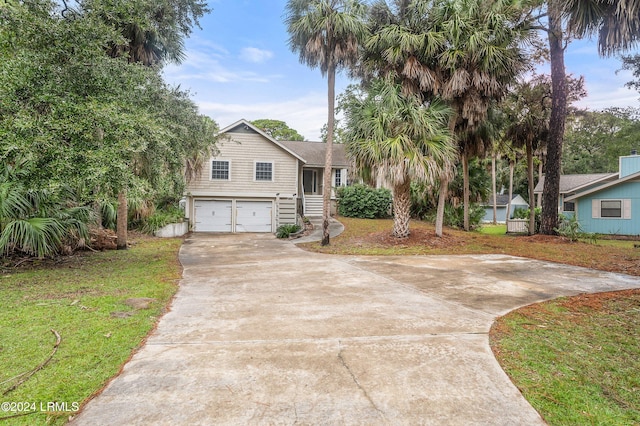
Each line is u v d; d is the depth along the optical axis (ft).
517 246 37.68
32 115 20.89
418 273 24.20
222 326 13.30
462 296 17.88
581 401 8.25
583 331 12.78
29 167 21.72
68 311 14.90
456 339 11.94
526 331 12.75
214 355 10.63
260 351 10.94
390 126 36.17
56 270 25.20
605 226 58.85
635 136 81.87
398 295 18.11
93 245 35.99
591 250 35.04
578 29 22.77
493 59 34.50
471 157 51.31
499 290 19.16
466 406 7.97
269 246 42.01
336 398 8.25
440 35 35.58
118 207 37.17
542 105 49.21
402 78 38.06
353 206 69.72
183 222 55.93
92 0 23.71
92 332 12.41
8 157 21.81
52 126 19.70
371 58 39.50
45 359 10.20
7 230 23.70
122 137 22.65
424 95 39.42
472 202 61.72
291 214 63.98
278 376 9.31
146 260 30.45
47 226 25.71
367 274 23.97
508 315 14.62
